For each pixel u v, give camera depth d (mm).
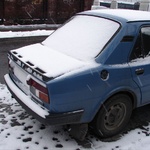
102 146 3457
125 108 3658
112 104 3463
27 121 3930
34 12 14914
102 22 3734
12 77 3959
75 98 3092
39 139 3510
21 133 3619
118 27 3514
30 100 3293
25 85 3480
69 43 3756
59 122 3053
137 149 3445
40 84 3045
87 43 3561
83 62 3275
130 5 21422
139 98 3775
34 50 3801
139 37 3637
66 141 3512
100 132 3535
